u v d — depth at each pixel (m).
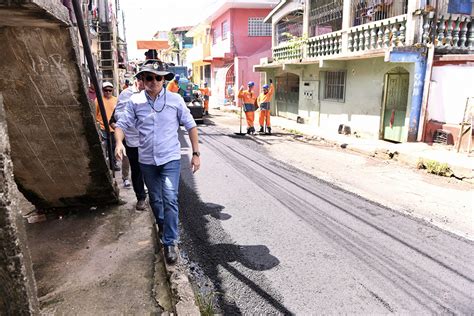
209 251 4.11
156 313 3.00
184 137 12.08
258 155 9.35
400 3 10.45
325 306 3.11
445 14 9.45
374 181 7.01
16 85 3.38
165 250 3.60
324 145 10.86
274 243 4.30
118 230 4.54
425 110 9.64
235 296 3.26
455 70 8.88
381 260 3.89
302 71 15.05
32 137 3.92
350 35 11.46
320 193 6.19
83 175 4.55
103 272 3.60
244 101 12.65
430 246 4.22
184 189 6.43
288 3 16.16
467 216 5.18
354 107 11.95
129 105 3.71
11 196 1.87
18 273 1.92
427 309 3.07
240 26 22.70
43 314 2.96
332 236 4.48
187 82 15.88
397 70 10.16
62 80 3.44
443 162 7.57
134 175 4.98
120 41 17.48
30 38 3.00
